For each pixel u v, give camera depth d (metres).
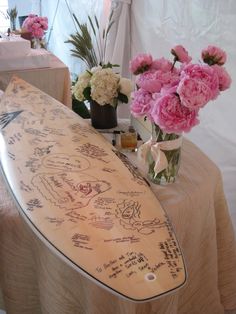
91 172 1.03
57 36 4.08
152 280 0.74
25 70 2.32
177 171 1.07
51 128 1.26
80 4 3.38
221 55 0.90
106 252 0.79
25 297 1.05
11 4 4.25
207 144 2.06
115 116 1.43
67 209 0.89
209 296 1.25
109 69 1.33
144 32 2.45
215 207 1.21
